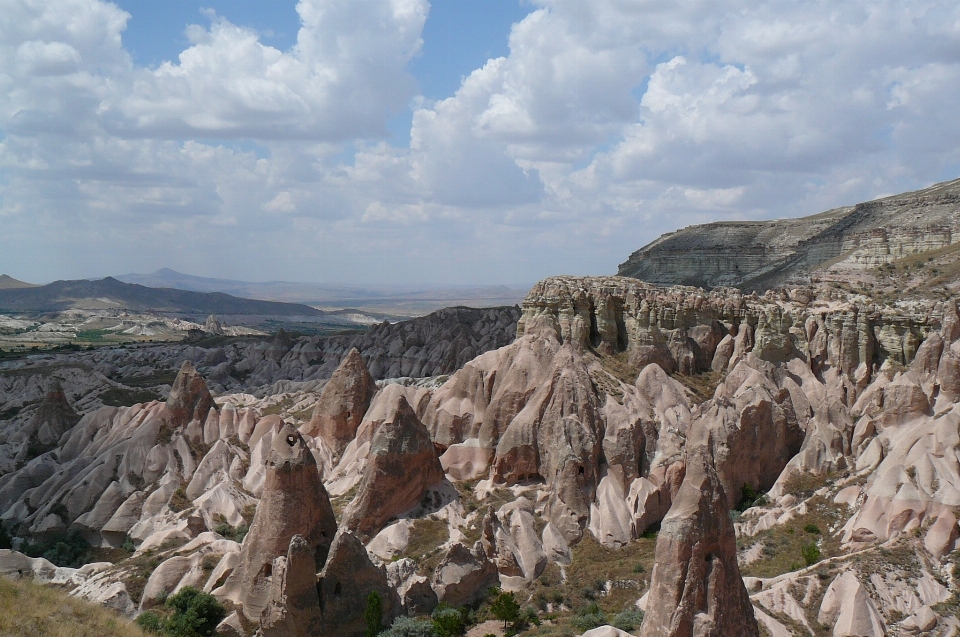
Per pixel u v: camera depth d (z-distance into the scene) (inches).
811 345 3890.3
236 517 3179.1
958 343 3412.9
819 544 2591.0
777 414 3235.7
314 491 2279.8
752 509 2933.1
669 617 1609.3
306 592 1968.5
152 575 2475.4
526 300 4217.5
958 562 2316.7
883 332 3727.9
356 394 3791.8
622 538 2721.5
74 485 3388.3
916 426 2913.4
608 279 4266.7
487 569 2429.9
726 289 4407.0
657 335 3836.1
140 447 3563.0
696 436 3097.9
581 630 2095.2
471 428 3366.1
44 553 3075.8
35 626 1708.9
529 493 2955.2
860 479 2822.3
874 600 2180.1
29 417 4347.9
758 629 1818.4
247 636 2129.7
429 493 2765.7
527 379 3307.1
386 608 2119.8
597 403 3154.5
